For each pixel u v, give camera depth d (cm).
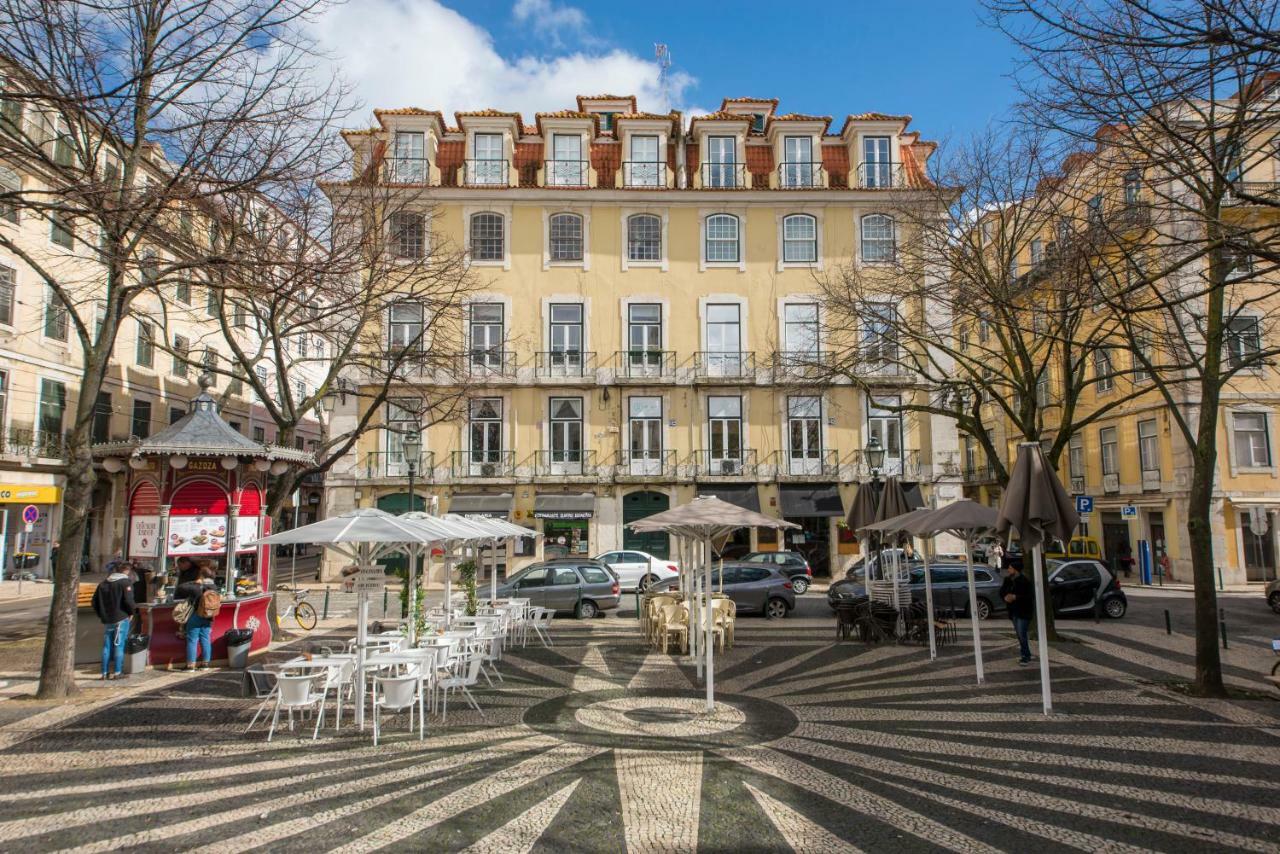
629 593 2298
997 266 1480
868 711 876
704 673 1099
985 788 620
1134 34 635
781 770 667
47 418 2603
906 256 1853
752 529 2778
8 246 896
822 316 2811
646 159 2933
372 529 814
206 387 1359
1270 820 545
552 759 700
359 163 1571
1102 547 3044
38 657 1230
